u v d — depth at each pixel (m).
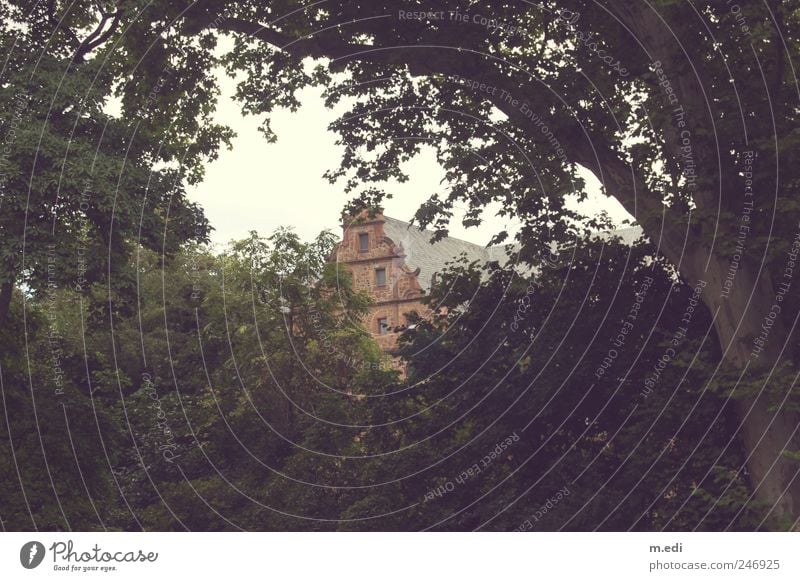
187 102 22.72
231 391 32.34
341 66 20.89
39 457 22.45
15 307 24.59
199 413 31.97
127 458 31.09
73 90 19.66
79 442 23.02
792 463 16.30
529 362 22.25
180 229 22.41
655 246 21.58
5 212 18.84
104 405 25.30
